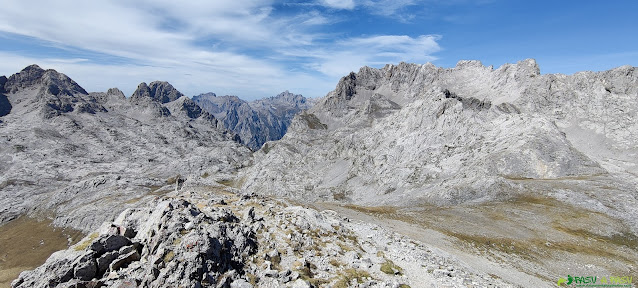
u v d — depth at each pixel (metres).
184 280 22.31
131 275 23.59
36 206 197.38
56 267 24.41
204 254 24.70
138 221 32.19
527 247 59.97
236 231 31.09
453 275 33.03
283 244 32.72
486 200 96.88
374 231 49.28
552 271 50.38
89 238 29.69
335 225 44.12
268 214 41.44
